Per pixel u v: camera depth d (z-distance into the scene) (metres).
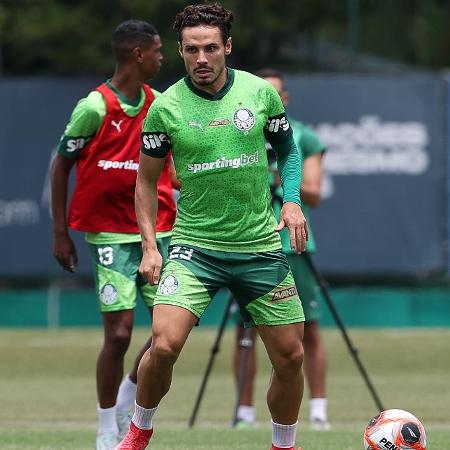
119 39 27.59
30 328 71.50
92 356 55.81
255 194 21.47
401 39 100.12
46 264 69.25
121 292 27.16
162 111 21.34
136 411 21.92
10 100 68.75
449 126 68.56
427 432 30.06
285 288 21.70
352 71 71.38
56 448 26.81
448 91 68.50
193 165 21.30
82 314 71.75
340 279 72.06
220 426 35.41
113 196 27.36
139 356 27.19
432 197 68.56
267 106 21.55
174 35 97.06
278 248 21.80
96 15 101.69
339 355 55.38
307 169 34.91
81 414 38.25
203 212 21.50
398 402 40.22
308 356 34.78
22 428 33.78
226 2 101.56
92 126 27.34
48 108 68.75
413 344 59.56
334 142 68.62
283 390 22.05
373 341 61.31
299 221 21.59
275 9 104.50
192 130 21.16
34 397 42.53
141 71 27.62
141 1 97.06
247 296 21.77
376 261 68.69
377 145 68.62
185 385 46.53
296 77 68.62
